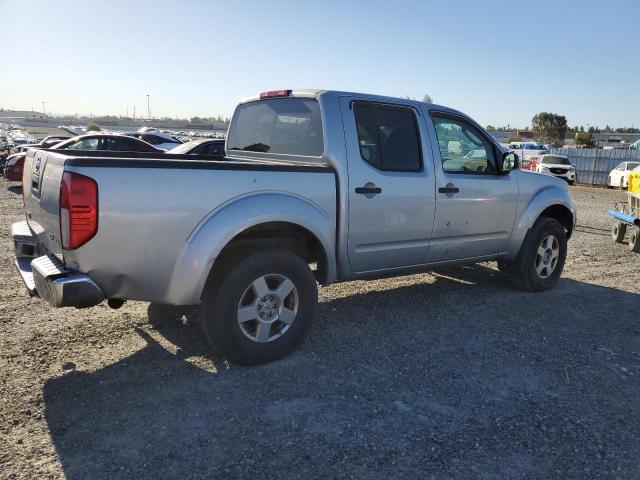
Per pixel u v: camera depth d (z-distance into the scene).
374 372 4.07
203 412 3.43
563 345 4.73
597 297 6.29
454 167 5.44
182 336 4.67
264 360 4.13
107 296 3.63
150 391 3.69
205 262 3.74
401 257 5.11
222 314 3.91
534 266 6.26
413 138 5.10
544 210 6.46
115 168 3.47
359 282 6.65
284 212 4.09
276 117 5.15
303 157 4.76
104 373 3.94
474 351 4.53
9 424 3.23
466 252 5.69
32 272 3.85
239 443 3.10
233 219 3.84
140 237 3.57
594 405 3.68
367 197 4.67
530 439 3.23
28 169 4.40
